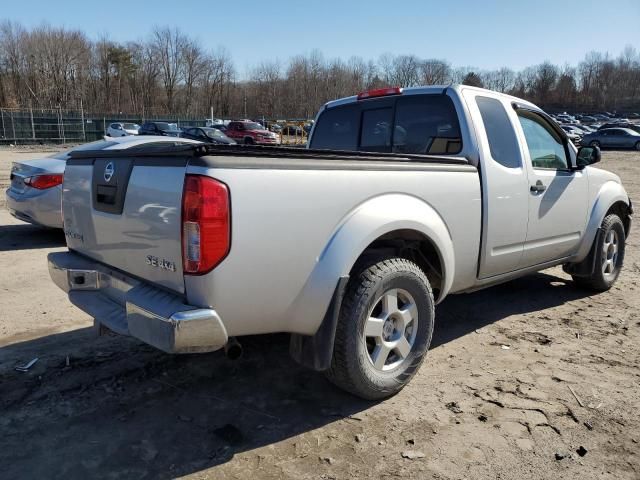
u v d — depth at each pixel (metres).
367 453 2.82
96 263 3.36
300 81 85.94
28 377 3.59
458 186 3.68
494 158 4.05
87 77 83.00
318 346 3.00
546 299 5.46
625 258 7.41
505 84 121.44
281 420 3.13
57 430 2.99
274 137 32.38
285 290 2.80
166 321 2.53
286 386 3.53
